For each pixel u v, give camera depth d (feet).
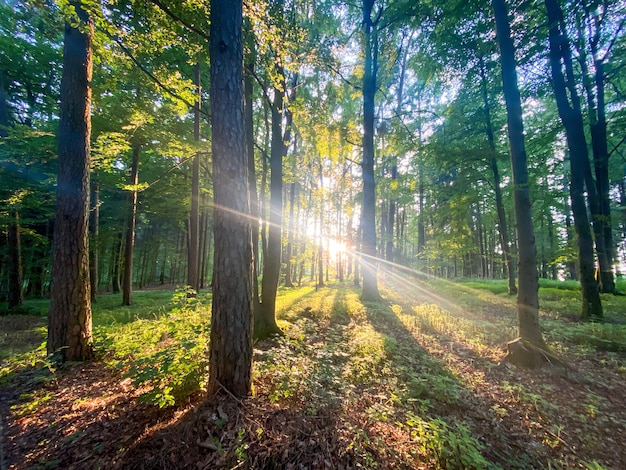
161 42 17.98
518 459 9.26
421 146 41.01
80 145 16.34
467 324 23.84
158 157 53.11
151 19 16.53
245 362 10.37
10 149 31.68
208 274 106.93
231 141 10.32
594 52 32.96
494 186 46.98
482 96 41.29
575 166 26.37
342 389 11.91
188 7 15.81
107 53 18.75
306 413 9.95
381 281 59.06
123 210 60.23
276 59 19.57
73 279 15.87
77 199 16.16
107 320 27.61
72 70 16.14
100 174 44.19
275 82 20.39
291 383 11.47
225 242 10.30
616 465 9.23
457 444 9.19
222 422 8.86
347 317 27.02
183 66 33.01
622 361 16.57
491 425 10.93
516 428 10.80
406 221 100.27
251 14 16.15
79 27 14.53
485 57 36.40
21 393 12.53
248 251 10.69
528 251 17.38
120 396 12.05
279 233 21.56
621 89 38.24
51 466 8.16
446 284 53.88
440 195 47.80
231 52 10.41
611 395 13.28
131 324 23.53
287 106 24.11
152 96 31.96
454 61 37.93
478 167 45.06
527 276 17.33
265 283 20.79
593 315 24.48
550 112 42.73
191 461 7.78
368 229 37.86
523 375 15.01
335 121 36.60
